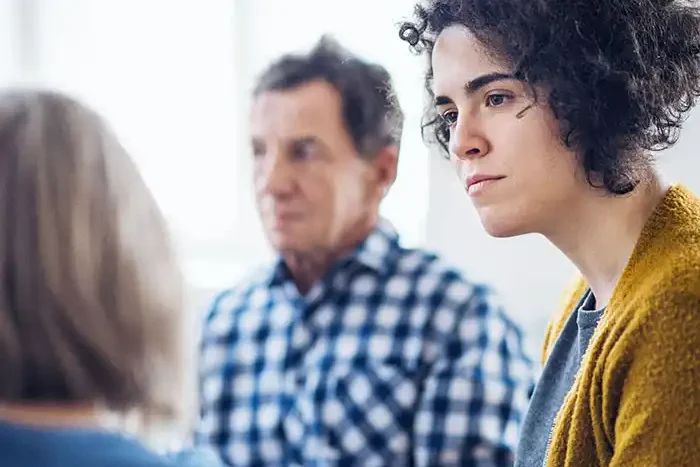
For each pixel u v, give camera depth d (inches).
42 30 88.0
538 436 32.9
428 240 69.5
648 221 29.1
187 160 85.8
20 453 23.1
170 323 25.2
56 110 24.9
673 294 26.5
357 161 51.9
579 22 28.2
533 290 67.5
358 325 52.5
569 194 29.6
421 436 49.6
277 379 53.2
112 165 25.0
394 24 35.1
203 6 85.0
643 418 26.0
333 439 51.1
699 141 56.1
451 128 32.0
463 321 51.4
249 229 84.9
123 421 24.6
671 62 29.6
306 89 51.0
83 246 23.7
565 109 28.3
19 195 23.6
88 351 23.7
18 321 23.2
